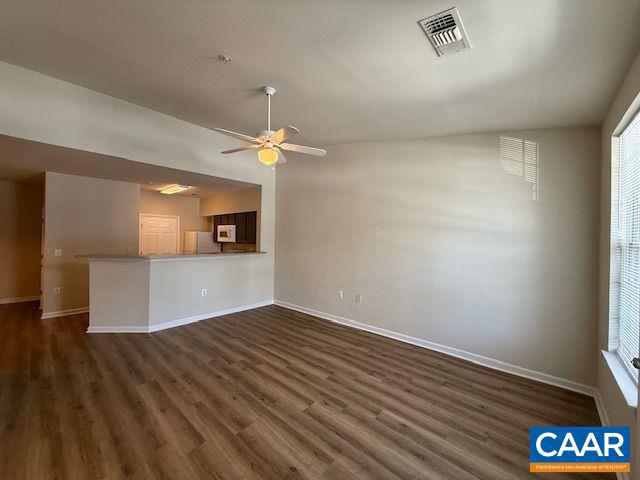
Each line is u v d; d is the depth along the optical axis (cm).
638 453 142
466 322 330
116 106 339
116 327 395
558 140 280
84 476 161
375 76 238
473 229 326
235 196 613
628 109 192
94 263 387
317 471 170
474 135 327
